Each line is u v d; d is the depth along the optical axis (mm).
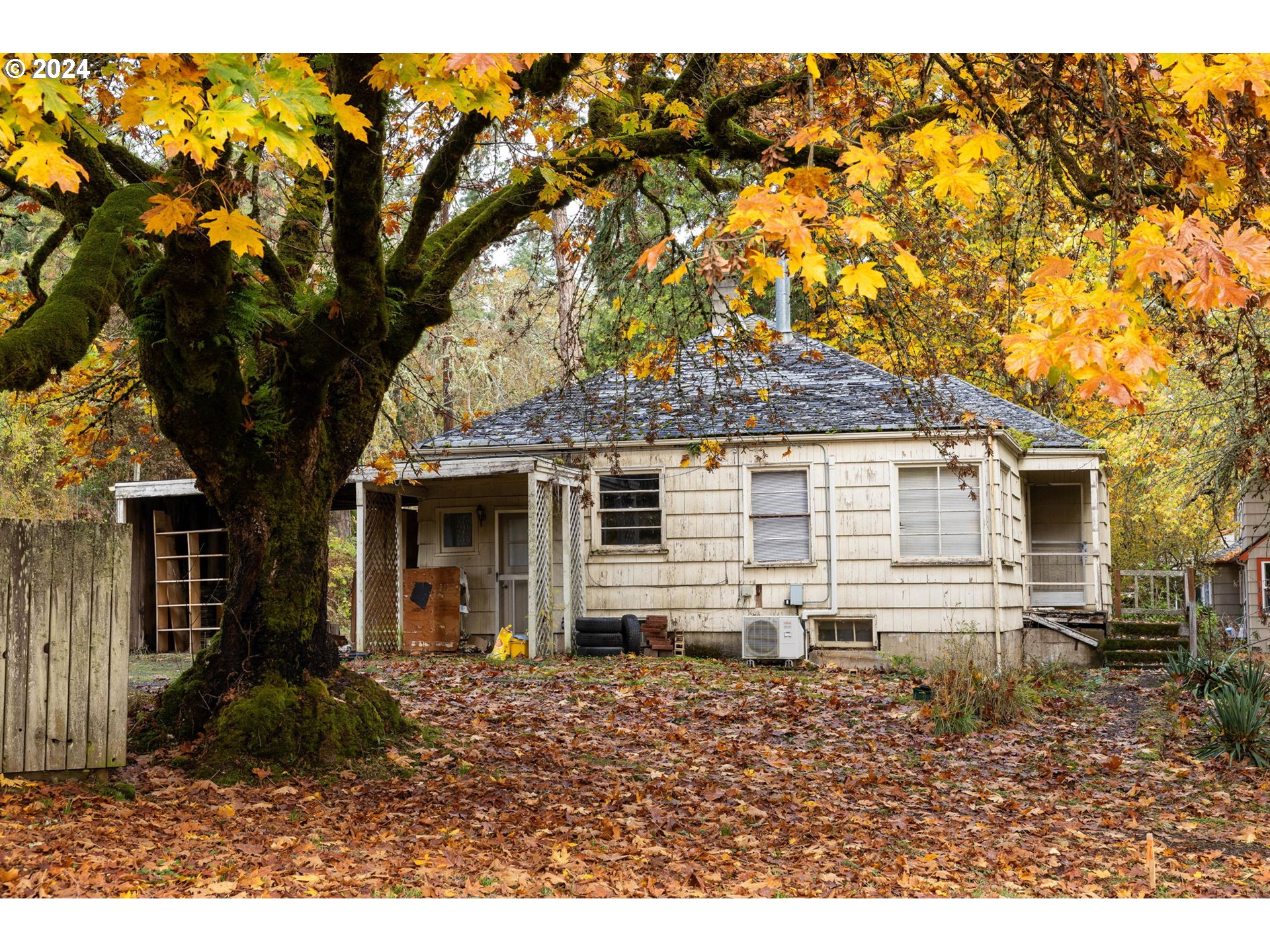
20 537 7711
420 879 6250
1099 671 19203
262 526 9359
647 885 6508
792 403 19938
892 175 6359
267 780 8625
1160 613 25609
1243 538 25703
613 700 13711
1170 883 7246
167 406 8945
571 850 7289
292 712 9102
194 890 5652
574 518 19594
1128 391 4250
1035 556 23656
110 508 29281
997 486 18594
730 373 12562
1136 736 12836
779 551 19328
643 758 10734
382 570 20406
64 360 7230
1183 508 28609
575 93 10273
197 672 9461
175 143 4691
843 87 7992
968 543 18641
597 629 18531
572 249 11680
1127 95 7059
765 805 9125
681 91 10039
